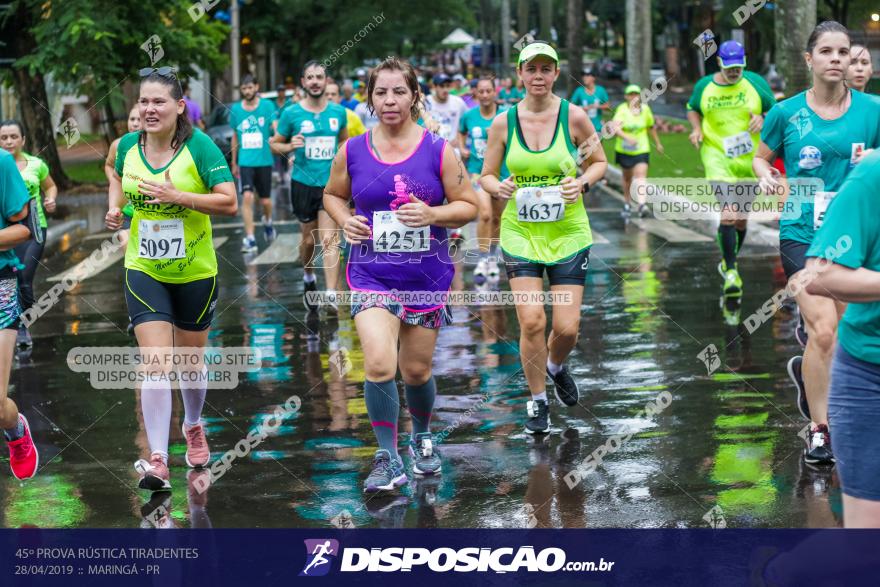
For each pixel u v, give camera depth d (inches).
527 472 308.7
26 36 1198.3
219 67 1274.6
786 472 300.7
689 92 2689.5
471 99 1143.0
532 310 343.3
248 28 2082.9
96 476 316.5
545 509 278.5
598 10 3705.7
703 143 570.6
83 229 953.5
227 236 870.4
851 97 320.8
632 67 1617.9
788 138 324.5
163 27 1159.0
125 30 1128.8
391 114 292.4
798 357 323.6
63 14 1111.0
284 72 2536.9
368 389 293.9
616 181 1246.3
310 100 573.0
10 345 300.7
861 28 1854.1
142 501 293.4
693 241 773.3
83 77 1150.3
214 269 311.9
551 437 342.0
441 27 2635.3
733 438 333.1
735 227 561.0
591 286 607.8
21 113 1263.5
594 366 429.4
